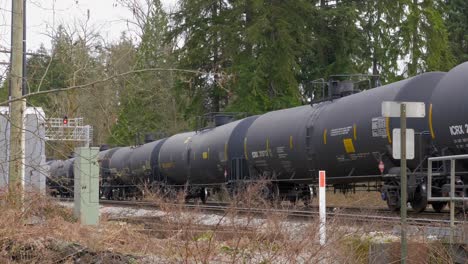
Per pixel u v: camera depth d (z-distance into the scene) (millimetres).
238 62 39812
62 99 16000
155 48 31906
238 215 10922
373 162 19609
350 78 43500
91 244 11164
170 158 33219
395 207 18656
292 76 40188
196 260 9445
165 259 10070
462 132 16219
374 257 10906
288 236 9828
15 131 12414
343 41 43219
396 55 44344
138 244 11125
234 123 28641
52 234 11555
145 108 43719
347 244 10680
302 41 41188
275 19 39969
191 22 39125
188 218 10180
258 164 25547
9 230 11094
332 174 21969
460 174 16500
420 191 17656
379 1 43625
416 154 17688
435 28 42344
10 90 12953
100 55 12641
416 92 18312
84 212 15062
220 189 29781
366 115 19625
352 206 17875
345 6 43188
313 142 22109
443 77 17641
